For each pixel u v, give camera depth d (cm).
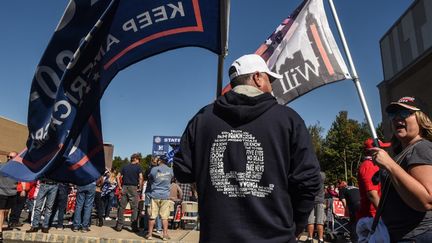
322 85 414
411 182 208
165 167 852
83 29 279
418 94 1512
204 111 208
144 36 291
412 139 243
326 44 422
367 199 398
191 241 833
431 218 223
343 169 3875
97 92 272
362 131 3947
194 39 302
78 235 847
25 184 912
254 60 208
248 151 185
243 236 173
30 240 820
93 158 270
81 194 921
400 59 1677
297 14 445
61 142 262
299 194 182
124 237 848
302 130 188
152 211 836
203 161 195
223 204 181
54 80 275
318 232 870
